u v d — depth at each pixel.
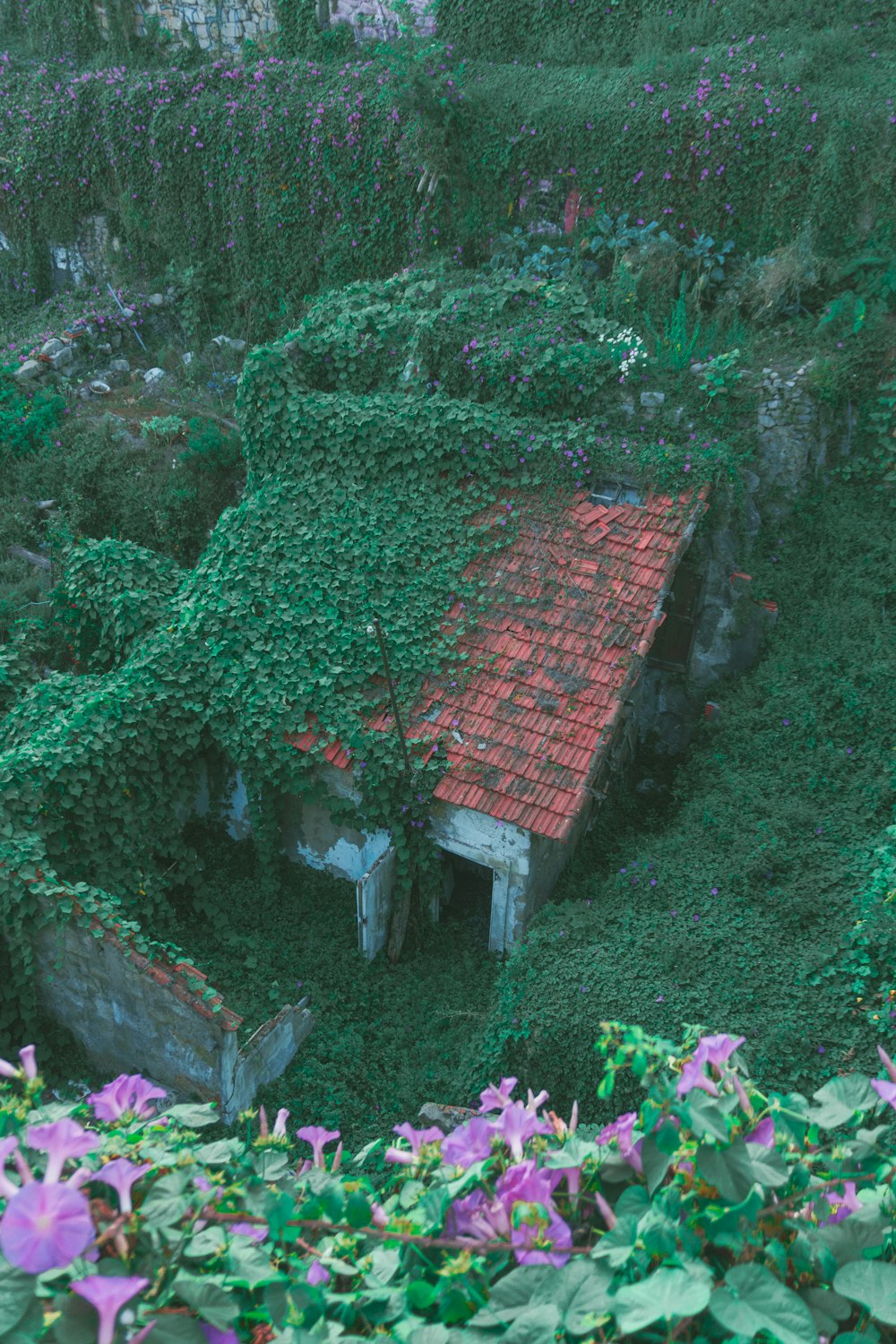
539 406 12.94
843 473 13.08
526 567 11.93
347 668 11.51
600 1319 2.39
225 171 18.84
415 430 12.45
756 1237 2.59
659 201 15.29
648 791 13.35
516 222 16.56
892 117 13.73
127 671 11.47
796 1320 2.33
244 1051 9.48
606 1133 3.06
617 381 12.90
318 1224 2.86
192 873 11.82
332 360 13.79
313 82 18.36
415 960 11.48
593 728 10.68
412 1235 2.82
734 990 8.61
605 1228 2.90
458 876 12.44
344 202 17.80
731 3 16.58
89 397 18.75
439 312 13.62
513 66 17.31
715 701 12.98
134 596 12.63
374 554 12.05
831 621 12.30
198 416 17.48
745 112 14.42
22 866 9.37
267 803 11.77
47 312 21.16
